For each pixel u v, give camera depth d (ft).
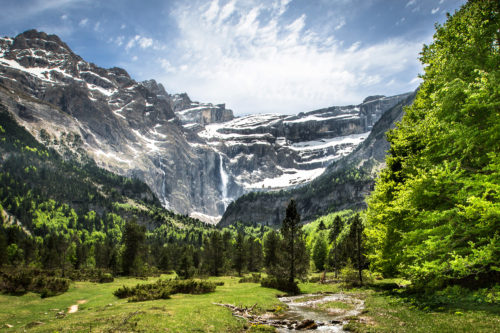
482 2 64.28
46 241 443.32
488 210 46.96
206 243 346.74
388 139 119.85
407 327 53.42
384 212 97.25
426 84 84.43
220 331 62.90
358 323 64.23
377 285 151.33
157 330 57.52
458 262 50.47
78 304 122.01
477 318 49.34
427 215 62.54
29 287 144.46
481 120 58.13
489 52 61.31
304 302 111.45
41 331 59.82
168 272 362.33
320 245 330.54
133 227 298.15
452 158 66.33
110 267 325.21
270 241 287.69
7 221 623.77
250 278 224.53
